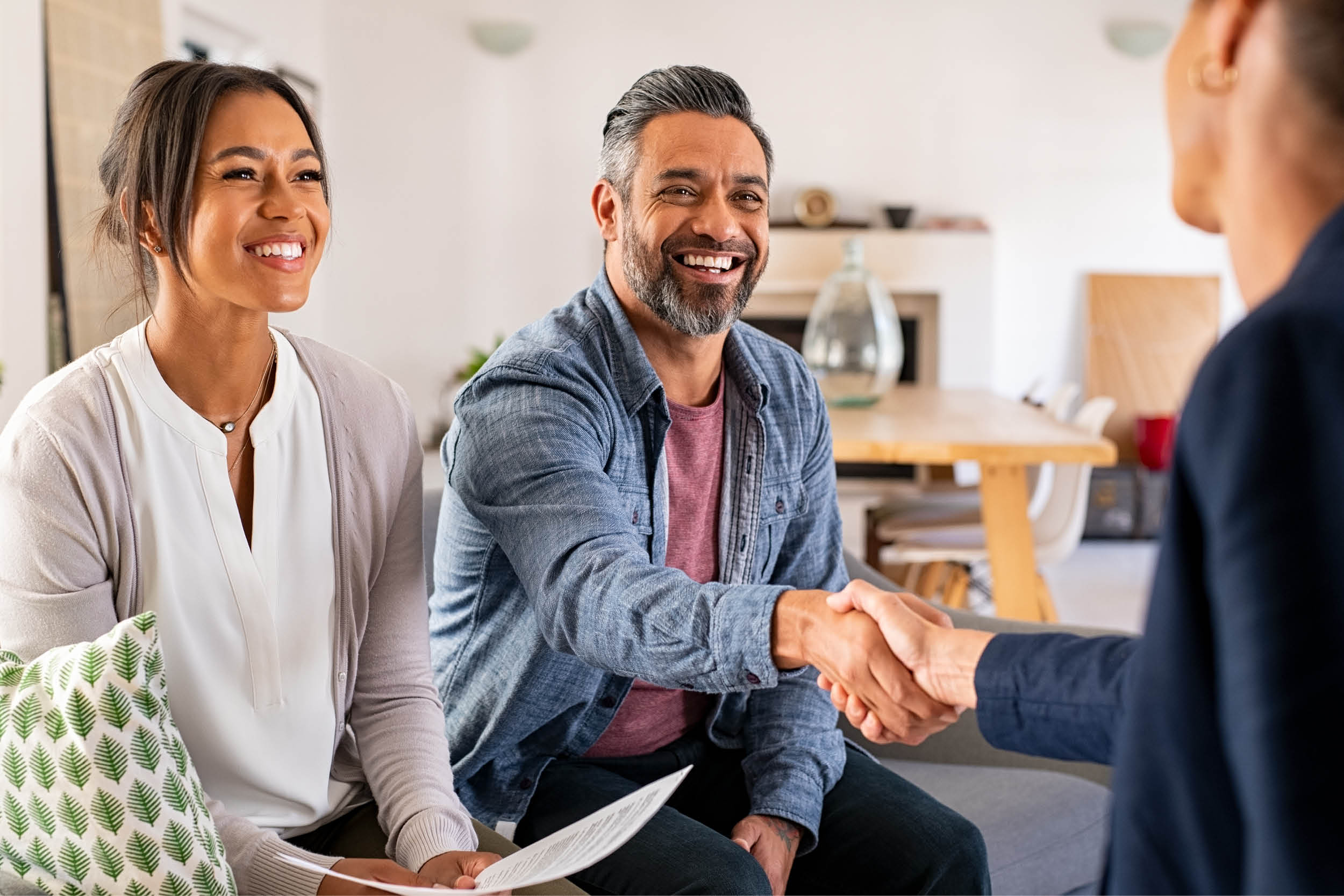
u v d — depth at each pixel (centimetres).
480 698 151
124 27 411
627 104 152
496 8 639
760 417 159
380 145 639
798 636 116
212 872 108
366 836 133
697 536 160
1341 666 49
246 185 117
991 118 643
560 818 146
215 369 122
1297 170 58
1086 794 177
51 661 107
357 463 134
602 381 148
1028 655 93
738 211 150
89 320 385
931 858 143
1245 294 63
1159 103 635
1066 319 647
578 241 651
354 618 134
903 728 113
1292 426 51
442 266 646
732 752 163
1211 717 54
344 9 631
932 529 371
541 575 133
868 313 380
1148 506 612
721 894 129
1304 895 48
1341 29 56
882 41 643
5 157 352
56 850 105
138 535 119
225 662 124
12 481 114
